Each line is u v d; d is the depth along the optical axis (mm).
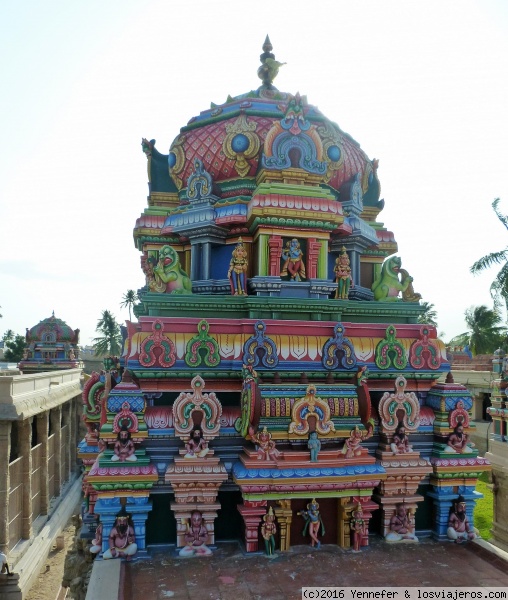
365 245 11320
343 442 8242
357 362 8844
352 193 10805
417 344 9211
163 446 7996
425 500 8930
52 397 22719
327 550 7922
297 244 9367
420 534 8766
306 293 9289
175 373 8117
